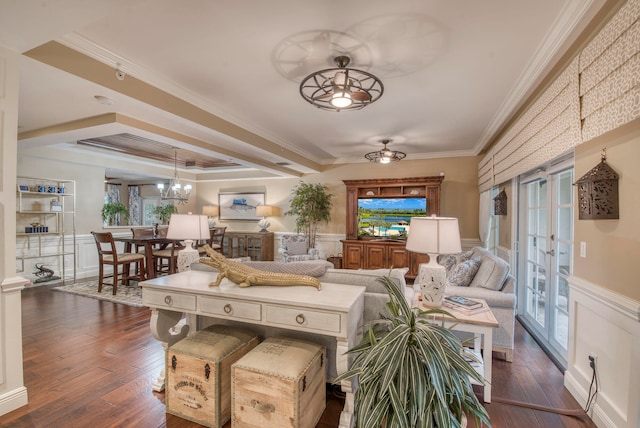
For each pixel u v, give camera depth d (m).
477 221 5.97
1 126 1.95
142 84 2.76
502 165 4.01
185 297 2.13
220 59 2.51
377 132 4.68
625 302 1.68
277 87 3.05
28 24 1.69
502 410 2.13
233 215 8.47
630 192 1.66
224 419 1.98
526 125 3.03
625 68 1.50
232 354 2.04
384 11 1.91
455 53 2.41
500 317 2.84
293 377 1.74
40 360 2.76
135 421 1.99
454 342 1.66
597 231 1.98
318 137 4.99
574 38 2.09
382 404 1.50
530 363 2.81
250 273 2.18
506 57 2.47
